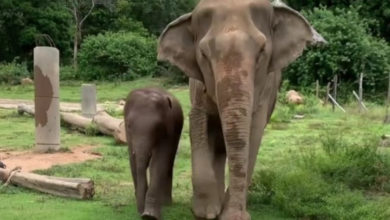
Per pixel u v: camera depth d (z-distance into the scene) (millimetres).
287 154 11195
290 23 5285
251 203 7340
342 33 27094
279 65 5180
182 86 33156
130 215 6621
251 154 5520
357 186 8375
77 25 43562
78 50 44188
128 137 6445
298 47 5219
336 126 16719
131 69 37094
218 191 5648
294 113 19938
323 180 7996
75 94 28875
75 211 6805
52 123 11258
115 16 47500
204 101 5539
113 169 9484
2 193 7695
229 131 4352
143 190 6211
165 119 6340
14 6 39844
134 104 6371
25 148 11781
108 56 37188
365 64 27141
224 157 5992
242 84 4398
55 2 42125
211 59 4656
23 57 41219
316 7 30922
